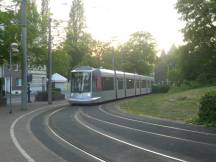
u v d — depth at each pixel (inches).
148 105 1582.2
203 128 877.8
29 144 629.3
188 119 1059.3
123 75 2233.0
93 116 1170.6
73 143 645.3
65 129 842.8
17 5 1626.5
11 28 1557.6
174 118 1115.3
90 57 4005.9
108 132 794.2
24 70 1432.1
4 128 851.4
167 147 606.2
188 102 1435.8
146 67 4352.9
